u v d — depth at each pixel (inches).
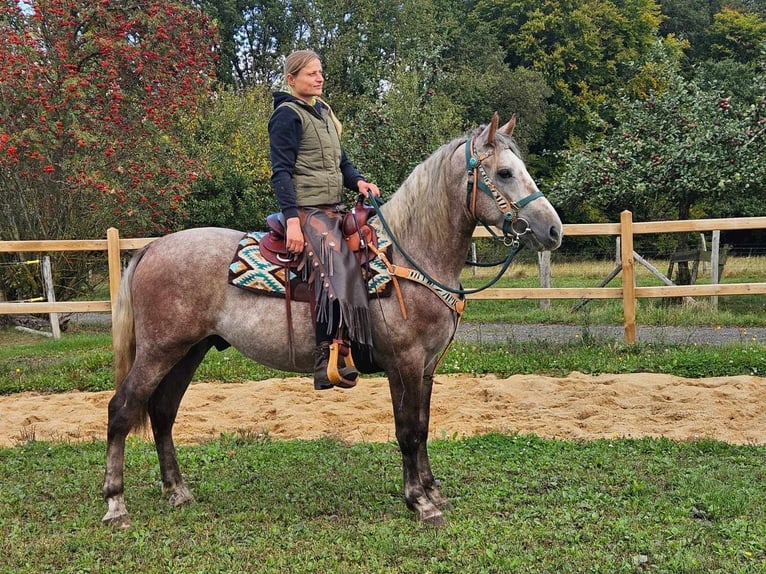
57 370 360.5
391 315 161.8
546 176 1316.4
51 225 559.2
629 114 617.9
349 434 248.5
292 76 167.0
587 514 165.9
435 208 163.8
